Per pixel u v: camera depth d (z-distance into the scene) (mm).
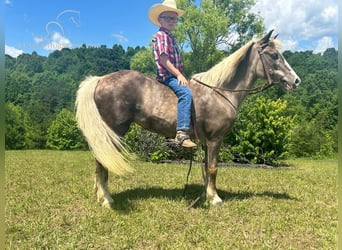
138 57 31594
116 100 4430
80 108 4359
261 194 5668
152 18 4980
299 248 3482
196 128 4711
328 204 5199
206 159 5055
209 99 4715
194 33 30016
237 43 31812
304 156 17797
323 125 19750
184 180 6859
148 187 6090
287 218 4371
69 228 3918
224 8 31734
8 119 25875
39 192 5531
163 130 4660
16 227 3844
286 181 7043
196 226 3967
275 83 4953
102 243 3488
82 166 9062
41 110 34781
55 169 8359
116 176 7164
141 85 4566
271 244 3555
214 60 30266
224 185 6395
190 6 29312
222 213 4496
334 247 3469
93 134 4250
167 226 4020
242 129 12234
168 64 4520
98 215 4270
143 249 3404
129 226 3959
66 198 5117
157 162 11305
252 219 4312
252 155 12289
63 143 23844
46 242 3461
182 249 3348
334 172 8867
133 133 11484
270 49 4898
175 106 4551
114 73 4668
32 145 26281
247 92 5031
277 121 12000
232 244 3537
